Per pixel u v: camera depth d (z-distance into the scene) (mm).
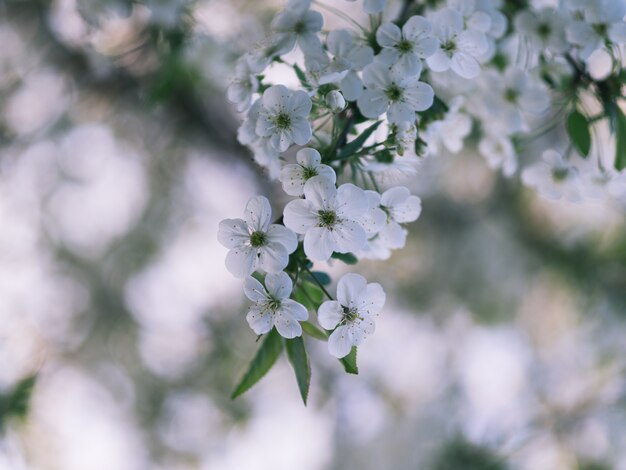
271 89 360
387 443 1105
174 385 1083
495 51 461
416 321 1103
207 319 1052
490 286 1059
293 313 353
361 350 1120
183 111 870
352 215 350
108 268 1056
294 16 389
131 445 1090
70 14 659
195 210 1021
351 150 372
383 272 1061
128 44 647
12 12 758
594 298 922
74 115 855
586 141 432
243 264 353
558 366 1000
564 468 891
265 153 389
